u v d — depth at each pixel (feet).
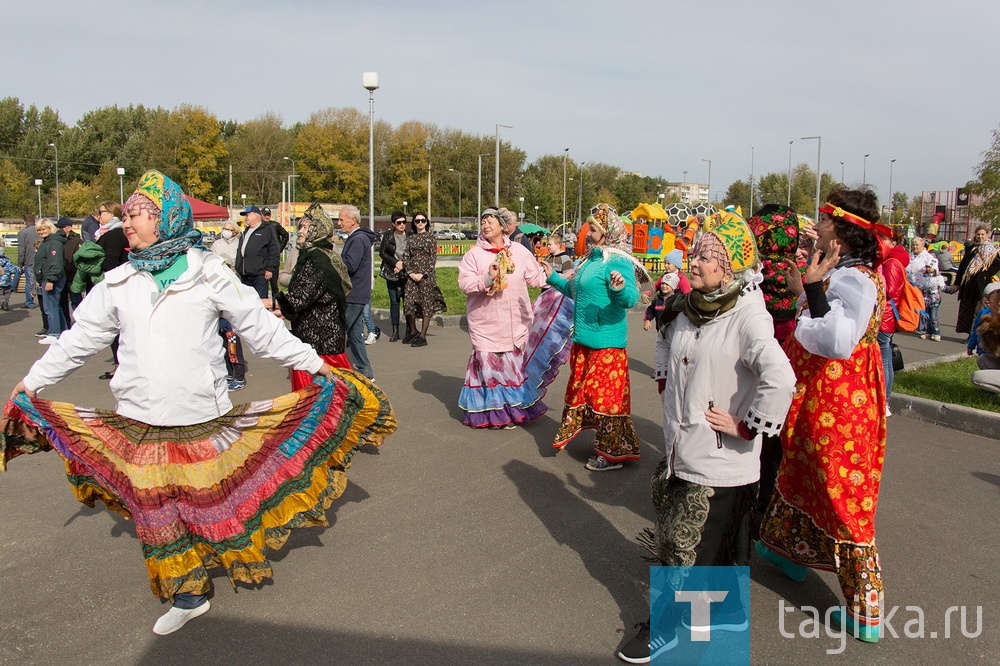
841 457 10.93
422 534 14.52
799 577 12.76
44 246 35.01
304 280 17.89
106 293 10.93
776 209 14.17
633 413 23.61
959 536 14.58
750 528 10.93
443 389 26.48
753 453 10.30
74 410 10.70
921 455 19.43
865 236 10.98
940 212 177.88
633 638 10.69
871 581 10.96
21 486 16.89
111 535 14.44
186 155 273.95
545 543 14.19
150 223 10.78
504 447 20.03
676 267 27.02
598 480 17.57
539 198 237.25
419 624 11.40
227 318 11.33
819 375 11.12
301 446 12.13
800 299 12.31
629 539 14.38
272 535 12.09
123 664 10.39
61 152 283.79
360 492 16.67
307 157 276.00
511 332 21.44
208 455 11.23
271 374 28.60
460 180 288.71
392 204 278.26
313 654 10.62
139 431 10.94
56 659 10.48
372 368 30.01
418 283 35.29
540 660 10.53
